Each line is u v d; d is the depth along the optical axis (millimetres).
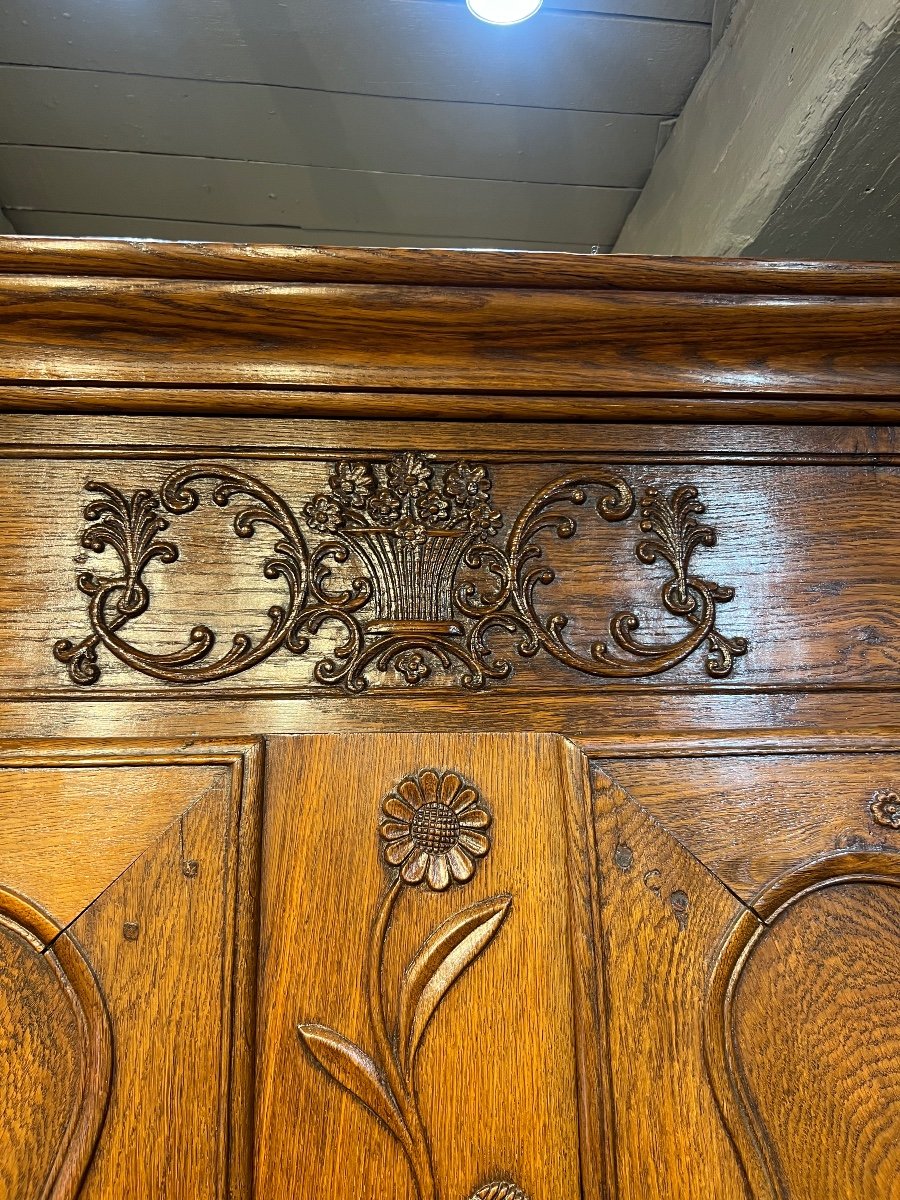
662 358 636
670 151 1049
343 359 619
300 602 599
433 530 619
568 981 540
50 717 567
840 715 604
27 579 588
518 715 588
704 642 613
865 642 621
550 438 642
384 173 1073
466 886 554
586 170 1091
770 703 603
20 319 589
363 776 568
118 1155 496
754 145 869
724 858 567
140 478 611
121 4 876
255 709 577
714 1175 515
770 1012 544
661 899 558
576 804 571
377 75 957
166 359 609
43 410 610
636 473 641
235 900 539
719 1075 530
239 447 621
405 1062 521
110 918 532
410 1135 509
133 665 580
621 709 595
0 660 574
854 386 642
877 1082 537
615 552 626
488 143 1043
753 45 881
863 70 732
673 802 575
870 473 655
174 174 1062
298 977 531
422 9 892
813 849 573
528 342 623
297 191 1093
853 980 552
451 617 605
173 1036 516
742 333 625
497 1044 527
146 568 598
